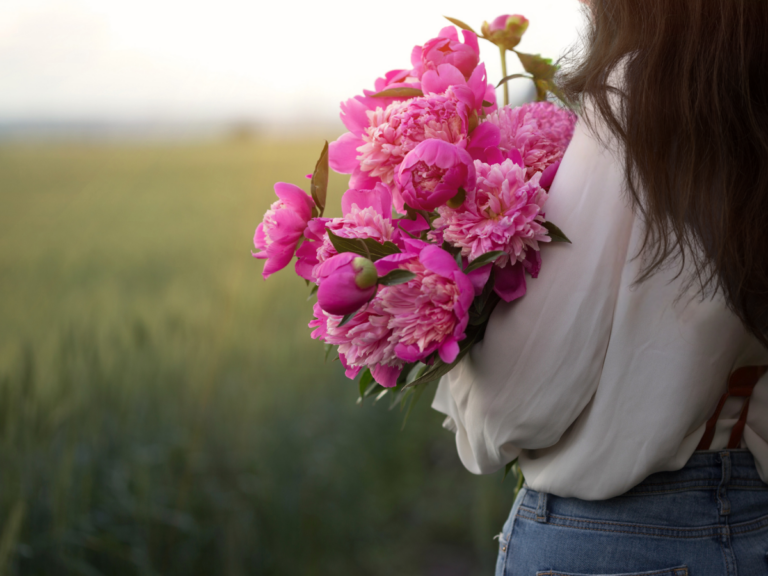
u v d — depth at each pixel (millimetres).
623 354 1132
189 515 2303
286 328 3783
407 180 1089
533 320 1131
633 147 1109
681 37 1098
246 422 2805
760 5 1085
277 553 2572
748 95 1088
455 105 1116
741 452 1190
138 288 4262
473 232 1092
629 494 1172
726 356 1136
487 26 1239
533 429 1148
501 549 1243
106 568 2068
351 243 1097
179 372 2695
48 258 5203
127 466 2283
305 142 12625
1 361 2256
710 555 1169
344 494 3086
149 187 11453
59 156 17781
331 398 3650
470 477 3695
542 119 1185
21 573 1801
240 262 4320
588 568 1176
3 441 1842
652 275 1121
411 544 3104
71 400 2064
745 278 1103
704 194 1101
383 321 1075
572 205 1134
